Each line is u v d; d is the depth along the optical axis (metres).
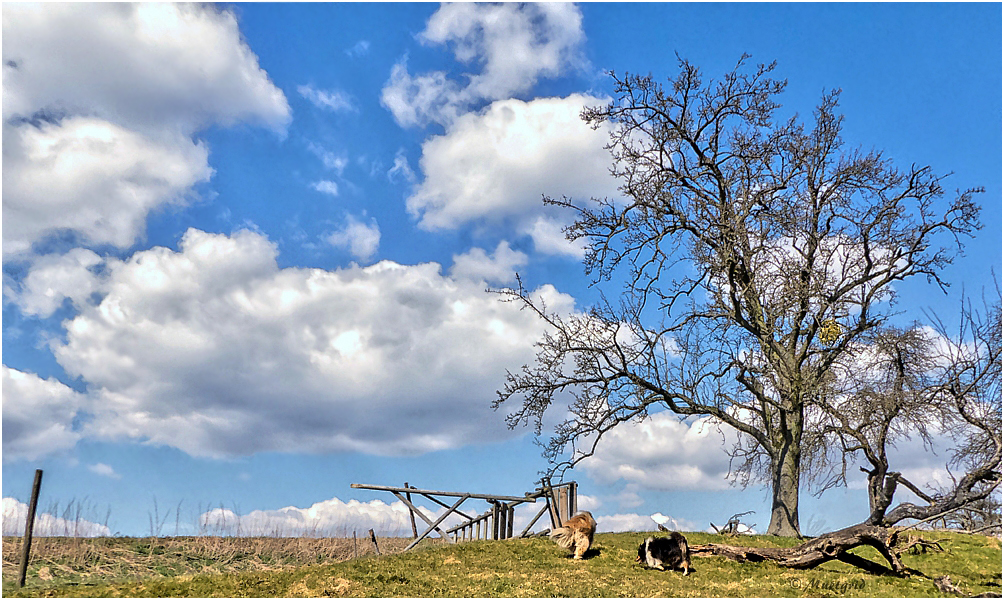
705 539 20.41
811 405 19.12
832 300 19.98
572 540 17.44
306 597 13.43
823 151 22.97
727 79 23.36
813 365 20.31
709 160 23.89
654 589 14.16
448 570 15.82
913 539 17.03
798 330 21.52
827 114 23.12
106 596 12.99
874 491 15.56
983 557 17.50
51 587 13.69
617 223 23.81
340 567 16.03
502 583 14.56
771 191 23.00
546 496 21.59
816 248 22.34
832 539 15.92
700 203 22.30
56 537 17.33
